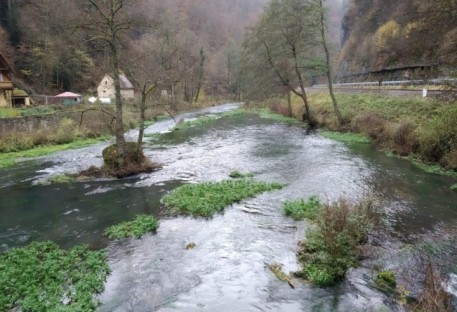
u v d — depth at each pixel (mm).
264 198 15391
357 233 10141
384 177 17797
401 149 22641
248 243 11328
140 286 9188
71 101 54188
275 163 21953
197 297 8664
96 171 20578
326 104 44000
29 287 9008
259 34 42406
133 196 16656
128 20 20344
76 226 13320
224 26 130500
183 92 83312
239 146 28672
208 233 12195
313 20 36031
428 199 14531
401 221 12352
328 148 25938
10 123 31391
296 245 10992
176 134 37469
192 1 114875
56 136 32906
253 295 8664
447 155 18797
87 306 8211
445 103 23266
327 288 8742
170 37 61406
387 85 45781
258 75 47188
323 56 41500
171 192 16672
